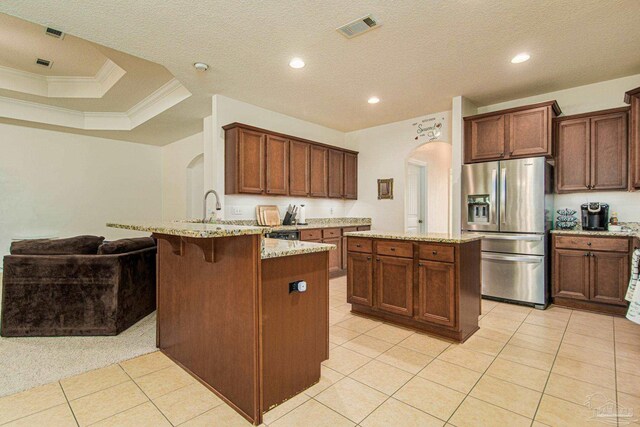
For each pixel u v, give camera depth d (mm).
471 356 2338
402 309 2840
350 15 2377
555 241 3518
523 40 2750
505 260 3641
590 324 2979
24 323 2674
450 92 3945
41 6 2227
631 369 2133
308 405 1762
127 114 5355
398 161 5293
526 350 2434
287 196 4707
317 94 4008
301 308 1893
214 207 4367
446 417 1649
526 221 3514
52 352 2391
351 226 5371
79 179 5754
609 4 2254
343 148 5535
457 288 2529
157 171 6750
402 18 2416
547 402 1773
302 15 2371
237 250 1723
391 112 4766
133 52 2920
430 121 4883
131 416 1667
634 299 2271
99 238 3033
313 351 1967
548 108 3527
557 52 2963
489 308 3479
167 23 2459
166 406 1757
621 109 3305
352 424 1603
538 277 3447
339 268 5195
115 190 6172
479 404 1759
